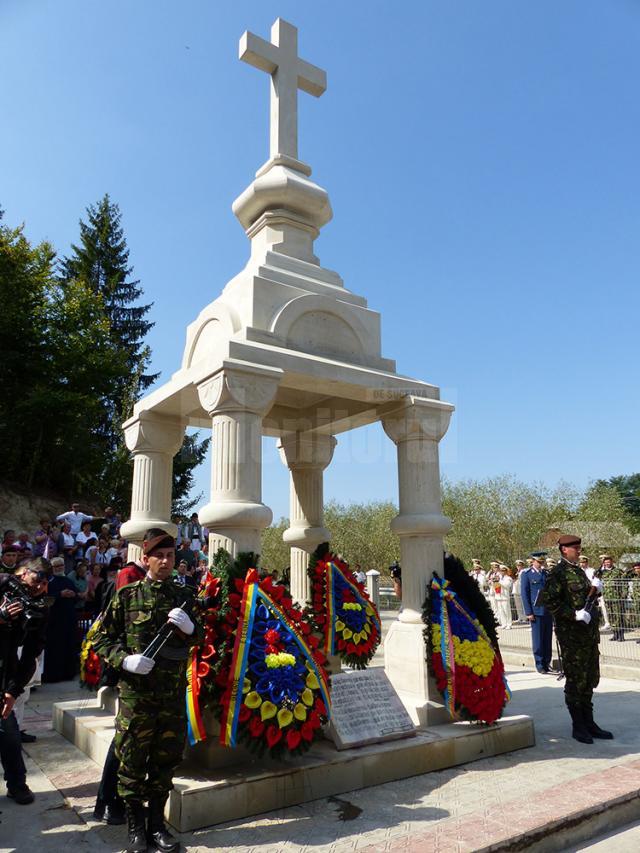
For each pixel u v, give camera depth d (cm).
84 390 2509
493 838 338
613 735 563
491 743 499
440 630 528
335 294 613
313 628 526
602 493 2691
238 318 546
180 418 632
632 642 1056
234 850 331
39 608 407
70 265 3622
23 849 345
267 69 693
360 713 461
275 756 390
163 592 363
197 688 396
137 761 335
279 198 636
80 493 2455
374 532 3144
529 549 2777
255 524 454
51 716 662
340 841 340
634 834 384
